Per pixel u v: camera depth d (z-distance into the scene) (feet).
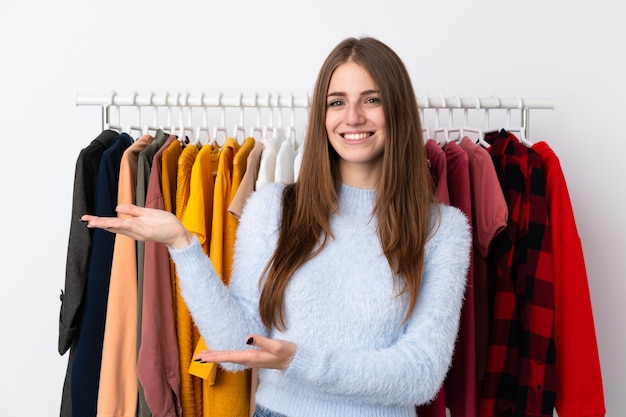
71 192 8.88
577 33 8.57
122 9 8.73
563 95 8.59
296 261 4.61
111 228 4.14
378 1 8.55
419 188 4.84
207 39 8.67
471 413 5.83
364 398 4.39
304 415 4.50
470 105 6.64
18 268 8.98
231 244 5.93
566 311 6.01
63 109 8.82
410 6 8.54
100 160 6.00
